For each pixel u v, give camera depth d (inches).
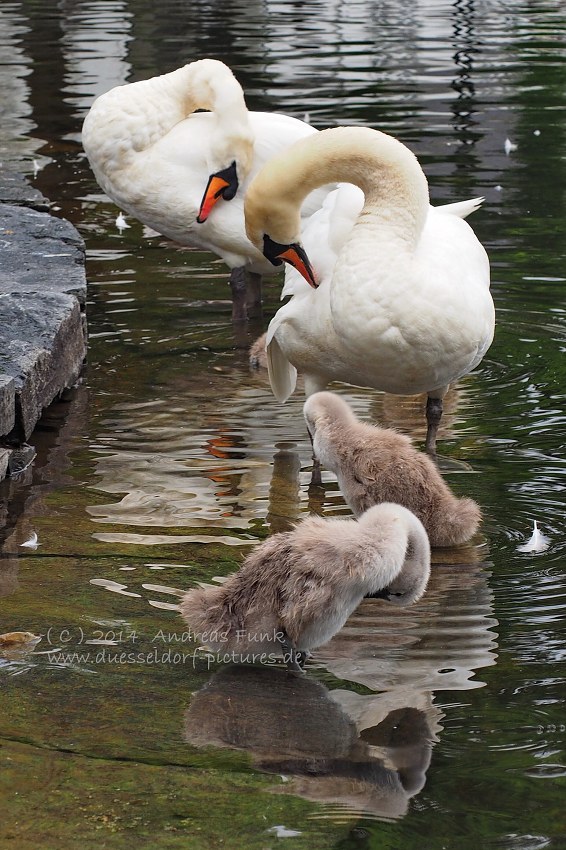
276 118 560.4
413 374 370.6
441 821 211.6
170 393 452.4
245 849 203.3
